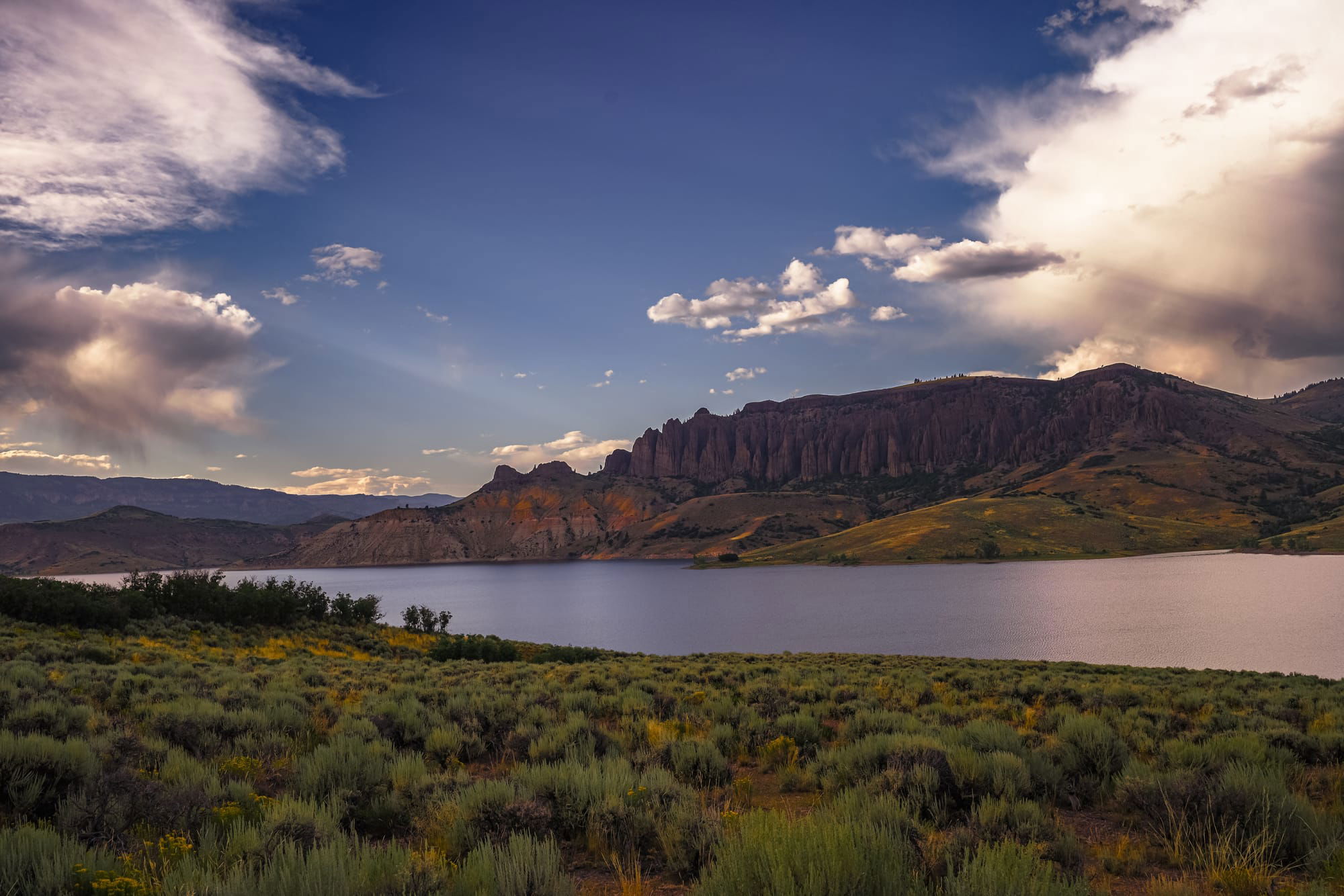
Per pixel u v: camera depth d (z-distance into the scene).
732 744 14.27
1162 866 7.32
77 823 7.09
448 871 5.89
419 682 23.86
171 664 23.09
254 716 13.63
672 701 19.48
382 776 9.86
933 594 175.50
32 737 8.52
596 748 12.61
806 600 179.12
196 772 9.33
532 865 5.67
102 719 12.63
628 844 7.73
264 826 6.83
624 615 164.88
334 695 19.55
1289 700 20.92
